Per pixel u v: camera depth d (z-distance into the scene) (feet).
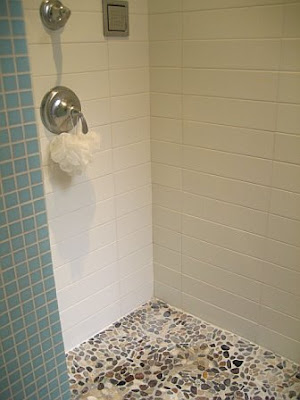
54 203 5.26
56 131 4.99
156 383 5.49
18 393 4.54
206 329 6.49
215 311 6.47
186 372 5.66
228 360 5.85
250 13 4.75
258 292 5.81
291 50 4.57
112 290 6.49
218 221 5.91
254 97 5.01
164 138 6.13
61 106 4.89
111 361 5.88
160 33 5.65
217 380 5.51
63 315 5.83
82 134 4.98
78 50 5.00
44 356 4.71
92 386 5.45
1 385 4.34
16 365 4.44
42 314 4.56
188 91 5.62
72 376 5.61
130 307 6.93
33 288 4.40
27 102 3.92
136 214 6.50
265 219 5.40
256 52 4.83
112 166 5.87
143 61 5.84
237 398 5.24
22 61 3.81
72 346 6.11
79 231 5.69
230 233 5.84
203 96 5.49
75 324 6.05
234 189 5.58
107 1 5.13
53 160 4.98
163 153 6.23
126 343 6.23
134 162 6.18
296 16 4.42
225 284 6.17
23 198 4.09
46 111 4.81
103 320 6.50
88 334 6.31
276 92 4.81
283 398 5.21
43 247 4.39
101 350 6.08
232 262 5.97
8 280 4.15
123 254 6.49
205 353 5.99
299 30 4.45
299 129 4.77
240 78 5.06
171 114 5.92
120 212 6.21
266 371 5.64
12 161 3.92
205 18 5.15
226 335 6.33
